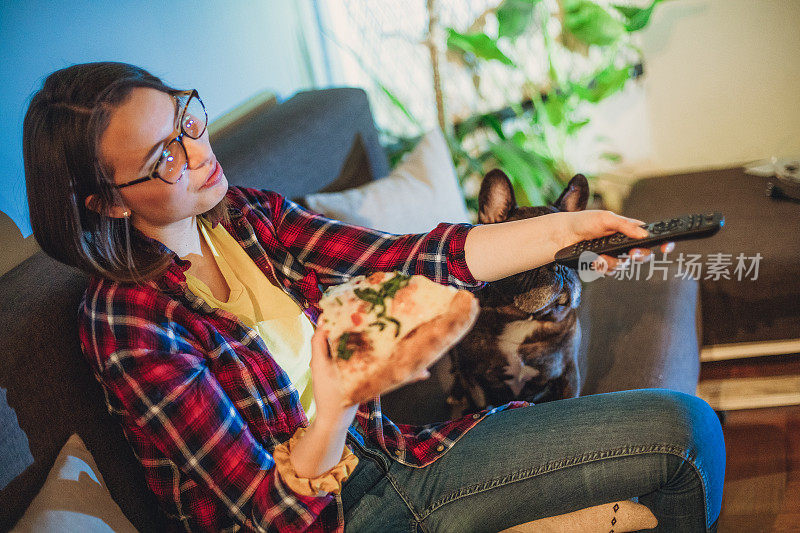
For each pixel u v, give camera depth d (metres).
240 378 0.95
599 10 2.39
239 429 0.91
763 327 1.80
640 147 2.83
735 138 2.48
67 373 0.94
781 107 2.38
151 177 0.86
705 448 0.98
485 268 1.03
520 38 2.79
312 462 0.81
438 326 0.74
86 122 0.83
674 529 1.01
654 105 2.54
